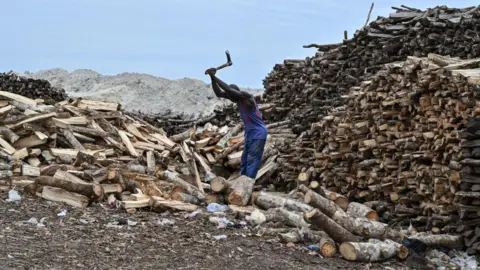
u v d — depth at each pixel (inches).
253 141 462.0
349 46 607.8
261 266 281.0
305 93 660.1
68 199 364.5
